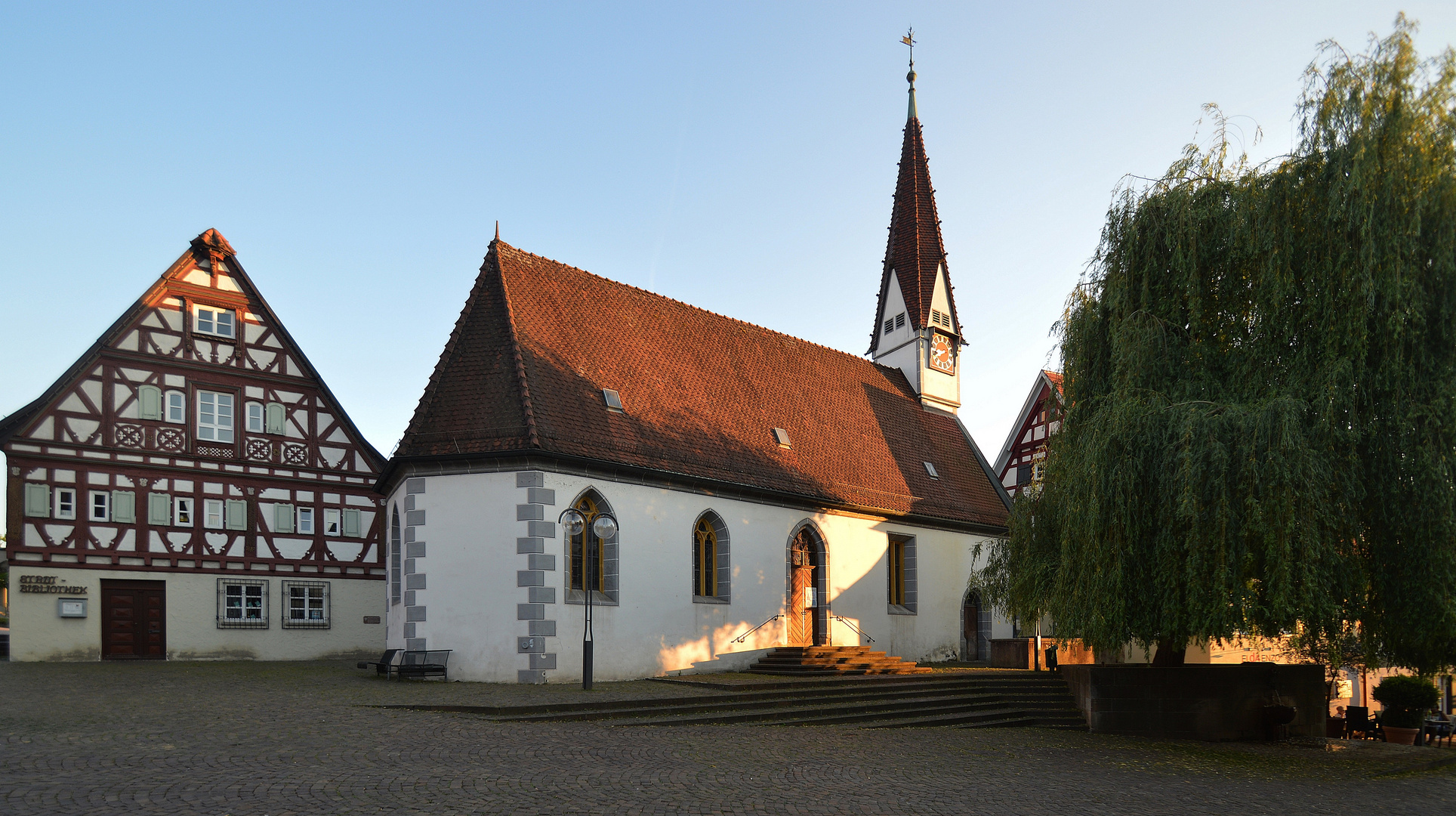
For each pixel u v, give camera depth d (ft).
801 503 83.92
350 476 96.32
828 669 72.90
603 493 69.26
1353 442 50.31
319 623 92.94
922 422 110.73
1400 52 51.62
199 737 39.73
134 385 86.17
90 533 82.84
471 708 49.29
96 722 43.60
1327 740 66.95
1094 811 35.96
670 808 31.48
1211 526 50.70
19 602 79.56
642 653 69.82
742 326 97.45
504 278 75.77
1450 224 50.14
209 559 88.17
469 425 67.41
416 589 66.59
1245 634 53.16
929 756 46.32
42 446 81.30
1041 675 73.41
